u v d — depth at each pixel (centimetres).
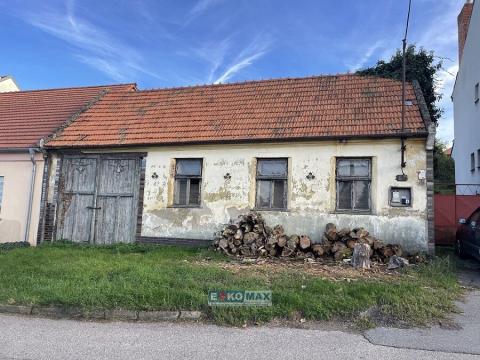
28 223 1472
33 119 1742
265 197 1292
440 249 1382
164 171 1383
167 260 1056
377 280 855
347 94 1427
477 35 2083
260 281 805
